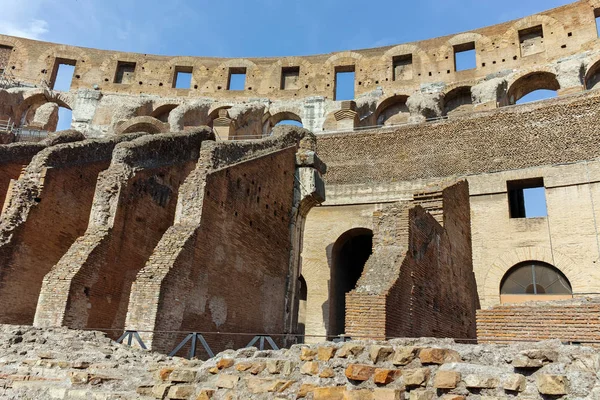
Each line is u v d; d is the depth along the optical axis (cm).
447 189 1680
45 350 936
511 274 2295
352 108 3800
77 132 2147
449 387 563
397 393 572
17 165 1895
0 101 4497
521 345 602
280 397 632
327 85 4638
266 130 4634
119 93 4797
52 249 1611
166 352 1169
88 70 4884
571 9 3938
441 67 4322
